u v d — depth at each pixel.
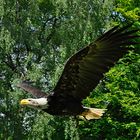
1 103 21.55
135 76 23.25
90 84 7.92
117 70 23.11
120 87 23.55
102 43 7.40
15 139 21.83
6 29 20.70
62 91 8.23
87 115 8.18
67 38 21.03
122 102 22.86
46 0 22.84
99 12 21.39
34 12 21.50
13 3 21.27
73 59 7.78
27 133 22.05
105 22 21.66
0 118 22.00
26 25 21.22
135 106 22.77
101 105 23.28
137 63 23.38
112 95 22.73
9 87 22.12
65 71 7.97
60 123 21.45
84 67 7.80
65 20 21.53
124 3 24.84
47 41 22.44
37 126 20.55
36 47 21.30
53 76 20.05
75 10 21.20
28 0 21.92
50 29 21.92
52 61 21.36
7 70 22.08
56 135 22.47
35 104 8.22
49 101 8.21
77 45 20.86
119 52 7.33
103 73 7.64
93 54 7.58
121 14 24.45
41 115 20.72
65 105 8.23
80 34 20.98
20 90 20.42
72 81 8.05
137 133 21.91
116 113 24.19
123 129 23.48
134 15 23.66
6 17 21.00
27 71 21.05
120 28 7.18
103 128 23.84
